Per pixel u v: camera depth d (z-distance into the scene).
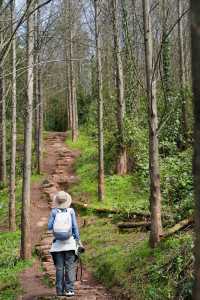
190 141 19.61
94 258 10.71
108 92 26.02
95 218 15.61
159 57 9.04
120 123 20.08
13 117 16.86
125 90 22.52
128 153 20.12
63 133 34.28
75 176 22.34
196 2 2.15
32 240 14.51
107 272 9.21
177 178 13.46
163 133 18.56
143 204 15.54
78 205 17.23
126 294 7.68
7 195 21.23
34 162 25.11
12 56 9.68
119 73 19.88
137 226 12.79
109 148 21.72
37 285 9.59
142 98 20.64
